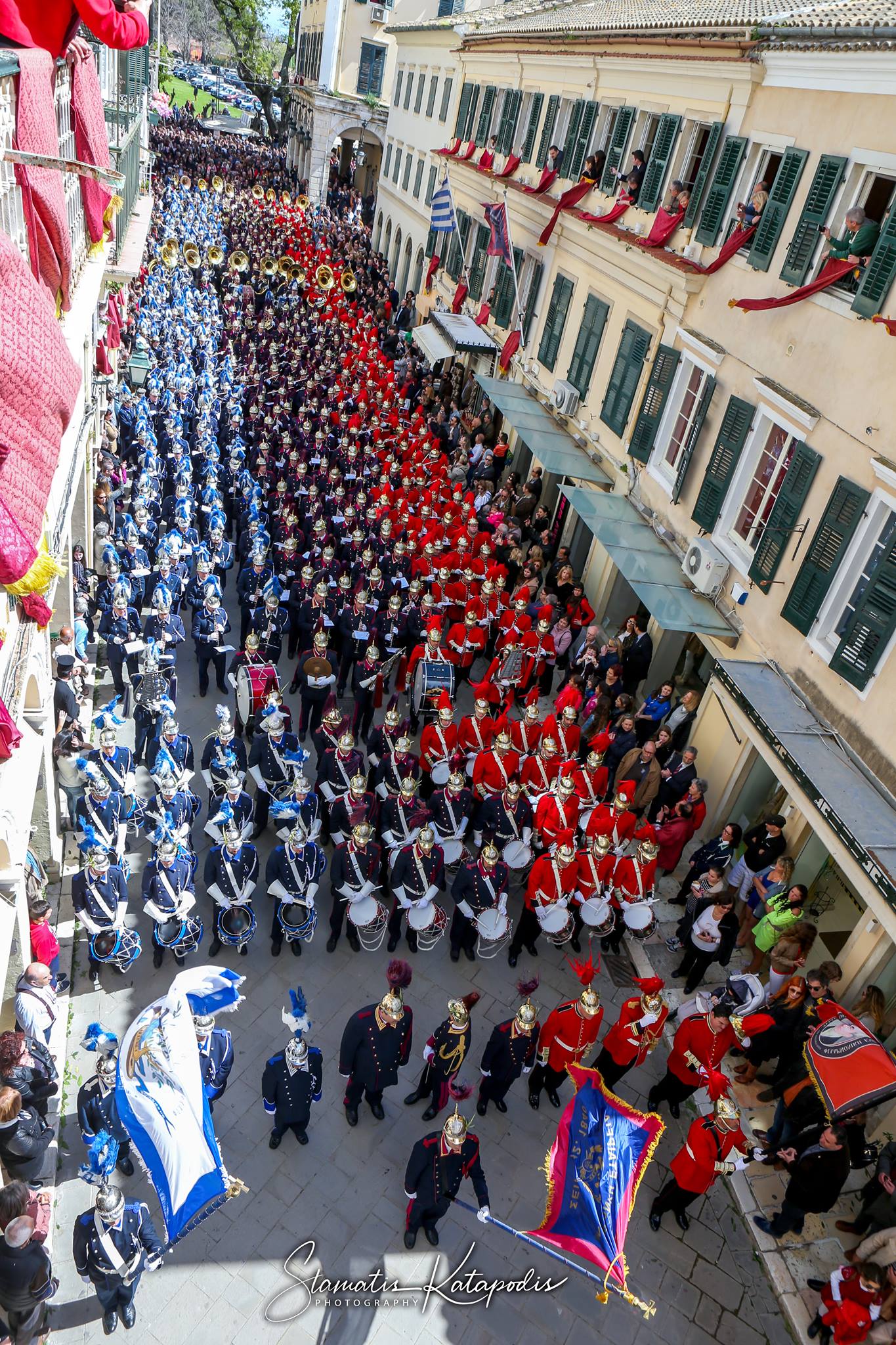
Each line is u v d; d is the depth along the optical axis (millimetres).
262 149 69000
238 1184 6836
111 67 18984
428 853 10297
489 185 25328
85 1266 6863
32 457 5500
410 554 16672
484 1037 10406
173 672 13398
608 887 10844
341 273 35031
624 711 14492
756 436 12789
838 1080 8258
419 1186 7883
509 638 15172
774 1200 9359
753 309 11859
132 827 11438
